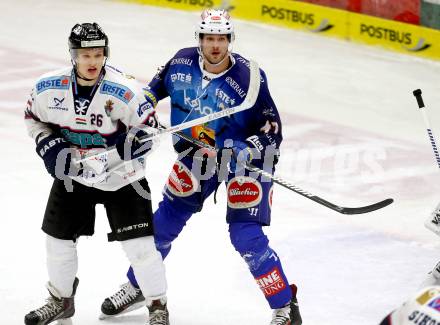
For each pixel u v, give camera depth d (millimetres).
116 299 13039
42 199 17891
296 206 18188
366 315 13508
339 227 17125
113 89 11336
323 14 32562
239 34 32625
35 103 11586
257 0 33938
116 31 32688
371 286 14555
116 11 35625
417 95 13164
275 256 12367
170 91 12945
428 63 30438
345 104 26031
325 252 15883
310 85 27641
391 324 7508
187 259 15297
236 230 12367
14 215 16953
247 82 12469
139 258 11875
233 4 34500
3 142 21219
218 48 12180
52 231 11867
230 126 12641
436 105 26547
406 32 30922
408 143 22891
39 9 35500
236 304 13695
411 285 14625
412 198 18984
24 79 26219
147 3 36500
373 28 31688
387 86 27984
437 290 7445
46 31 32281
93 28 11016
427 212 18203
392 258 15742
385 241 16531
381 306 13828
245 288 14266
